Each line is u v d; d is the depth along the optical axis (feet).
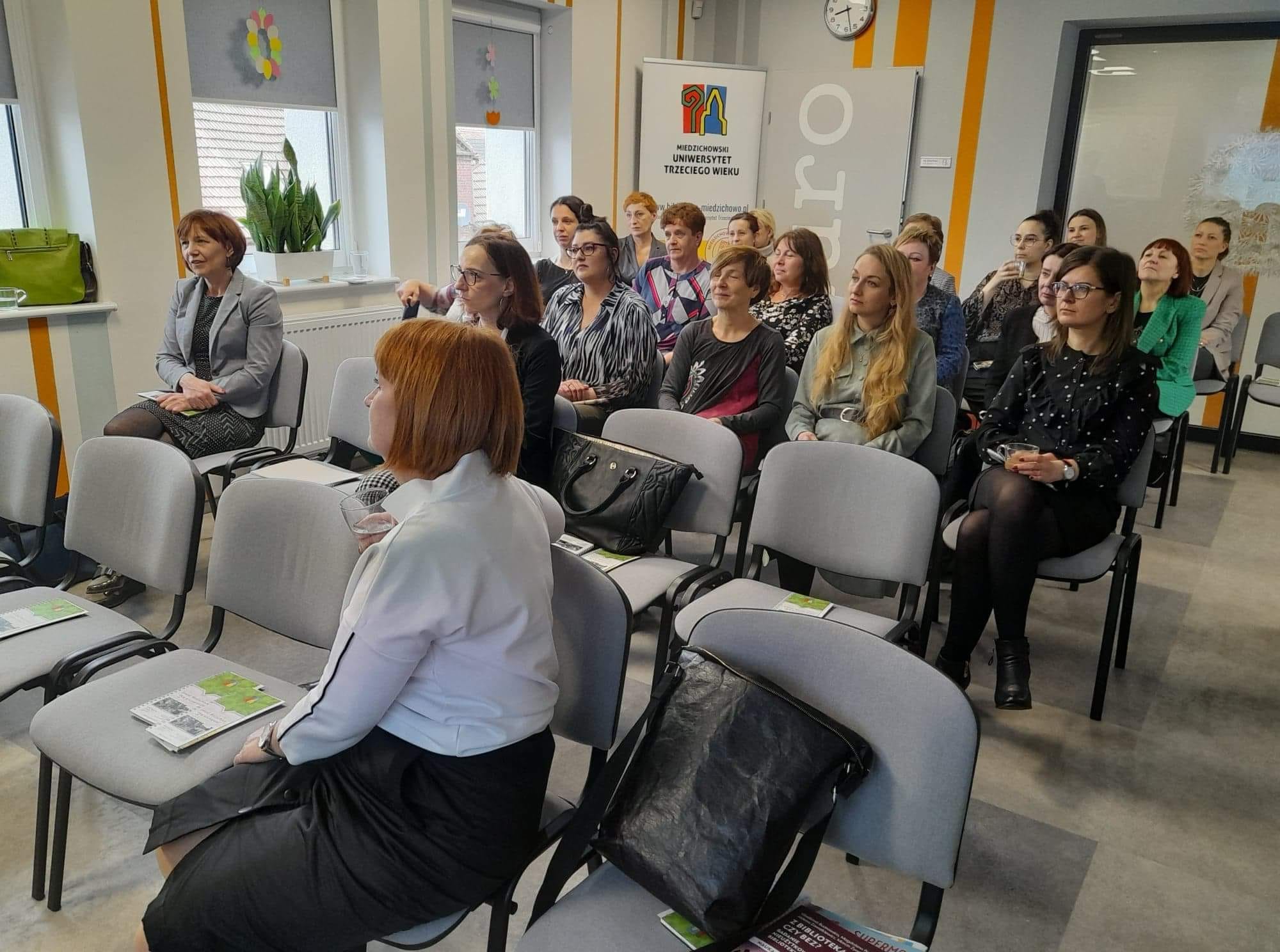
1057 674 9.50
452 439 4.28
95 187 12.06
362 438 10.85
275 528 6.26
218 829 4.49
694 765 4.35
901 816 4.35
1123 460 8.48
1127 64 18.93
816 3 21.26
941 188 20.77
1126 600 9.39
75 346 12.17
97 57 11.80
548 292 15.33
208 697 5.75
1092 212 15.03
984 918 6.22
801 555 7.89
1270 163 17.92
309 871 4.18
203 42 13.65
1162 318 12.89
